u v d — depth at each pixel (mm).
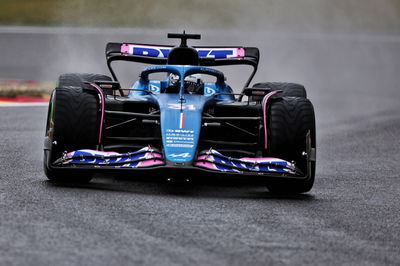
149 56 37625
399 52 130000
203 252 19125
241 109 32688
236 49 37719
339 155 42750
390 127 56156
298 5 169000
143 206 24391
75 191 26594
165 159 26578
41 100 62812
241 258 18797
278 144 28766
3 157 34812
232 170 27047
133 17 146125
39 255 18078
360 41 140125
